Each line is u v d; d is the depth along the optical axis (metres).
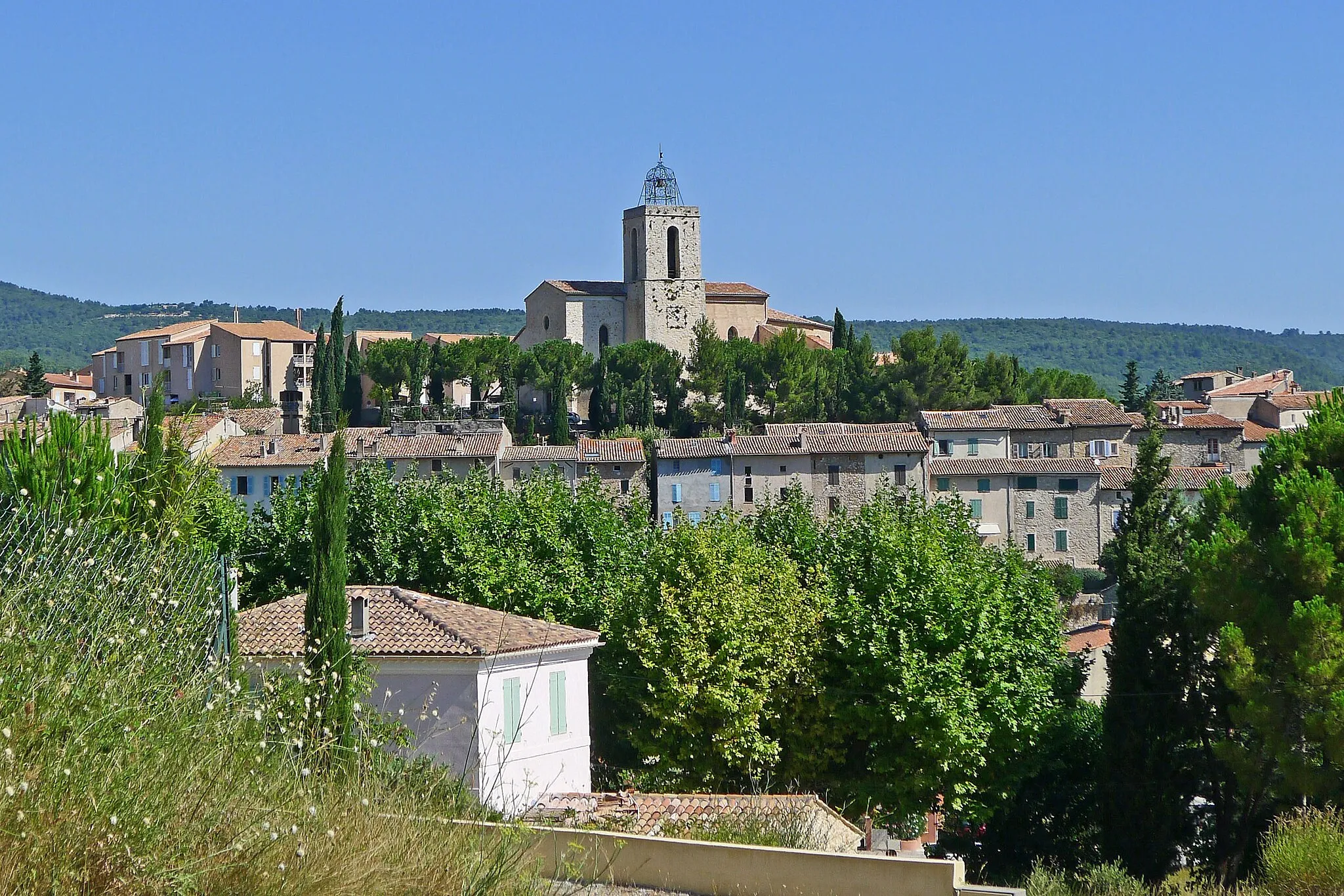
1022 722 38.12
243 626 28.05
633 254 154.12
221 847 10.74
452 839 12.64
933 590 38.41
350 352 131.62
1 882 9.53
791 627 37.72
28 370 151.75
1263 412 127.62
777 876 16.08
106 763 10.39
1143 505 43.00
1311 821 25.92
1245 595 33.06
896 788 36.94
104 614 12.04
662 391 133.50
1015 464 100.56
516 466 100.31
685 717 36.06
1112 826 38.28
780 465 99.94
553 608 42.34
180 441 27.11
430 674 29.27
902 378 125.62
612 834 16.70
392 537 42.91
